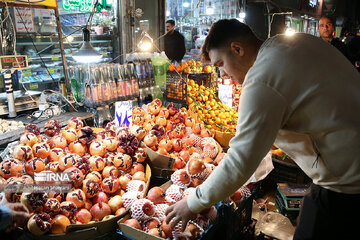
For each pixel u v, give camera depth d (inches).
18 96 133.3
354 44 255.6
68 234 63.3
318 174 55.9
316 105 48.5
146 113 114.3
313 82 47.7
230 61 55.4
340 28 474.6
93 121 127.4
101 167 81.4
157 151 94.5
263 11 286.0
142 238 65.5
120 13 193.6
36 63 167.5
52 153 78.7
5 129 106.0
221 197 52.1
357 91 50.1
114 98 129.2
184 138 107.3
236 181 49.9
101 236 67.2
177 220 57.6
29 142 80.6
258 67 49.2
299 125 51.5
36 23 167.3
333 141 50.6
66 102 135.1
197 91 141.3
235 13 286.5
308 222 60.5
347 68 51.7
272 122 47.4
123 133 89.5
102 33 191.2
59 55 176.6
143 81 146.6
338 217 56.0
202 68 159.6
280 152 130.6
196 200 54.6
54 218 65.3
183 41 235.0
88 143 84.3
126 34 197.8
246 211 91.2
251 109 47.4
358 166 50.6
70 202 68.6
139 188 78.1
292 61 47.9
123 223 67.9
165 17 231.0
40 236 62.3
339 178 53.4
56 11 131.5
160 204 75.3
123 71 135.8
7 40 145.6
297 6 340.2
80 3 173.9
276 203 117.3
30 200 62.3
